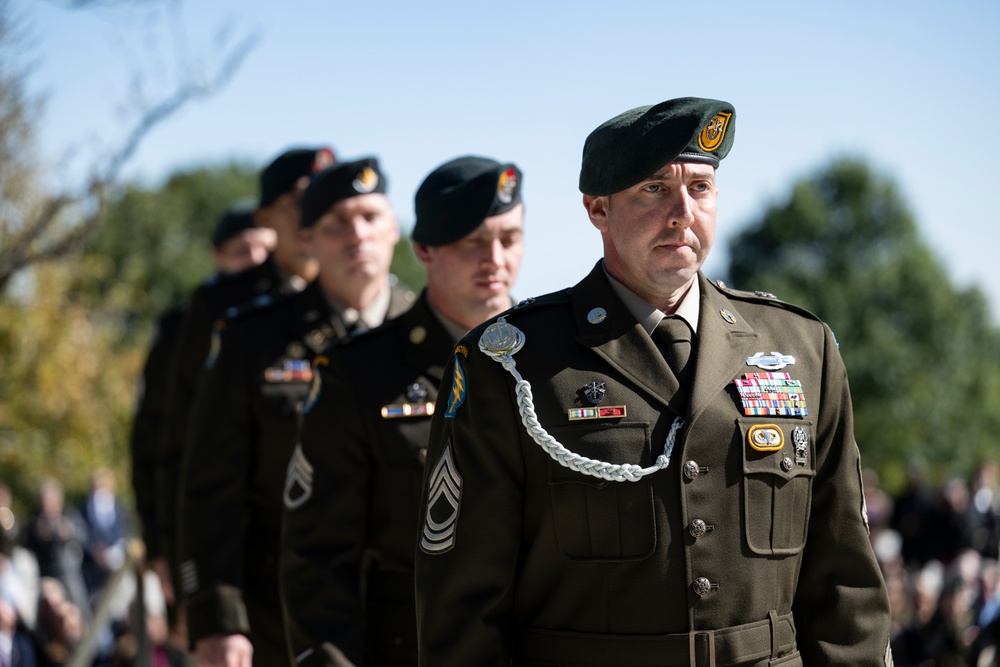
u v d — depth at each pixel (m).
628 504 3.90
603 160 4.01
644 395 4.00
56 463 19.36
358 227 6.78
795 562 4.09
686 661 3.85
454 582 4.03
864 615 4.12
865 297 62.53
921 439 59.91
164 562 8.51
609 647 3.88
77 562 18.81
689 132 3.88
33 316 18.27
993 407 62.41
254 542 6.74
